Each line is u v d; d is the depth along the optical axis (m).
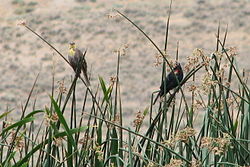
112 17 6.92
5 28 59.94
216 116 7.02
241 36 59.34
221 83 7.21
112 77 7.32
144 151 6.99
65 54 54.59
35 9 64.56
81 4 66.50
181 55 54.84
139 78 49.56
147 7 66.06
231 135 6.48
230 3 66.12
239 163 6.98
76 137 7.19
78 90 42.62
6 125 7.09
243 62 49.28
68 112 37.75
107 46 57.03
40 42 57.41
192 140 7.06
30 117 6.79
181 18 63.94
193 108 7.09
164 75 7.24
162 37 59.44
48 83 47.56
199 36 60.06
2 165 6.85
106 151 7.33
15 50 55.94
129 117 39.69
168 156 7.04
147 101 44.59
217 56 7.16
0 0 66.19
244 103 7.33
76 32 60.12
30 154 6.87
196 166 6.41
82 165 7.02
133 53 54.81
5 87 47.34
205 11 64.94
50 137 6.86
